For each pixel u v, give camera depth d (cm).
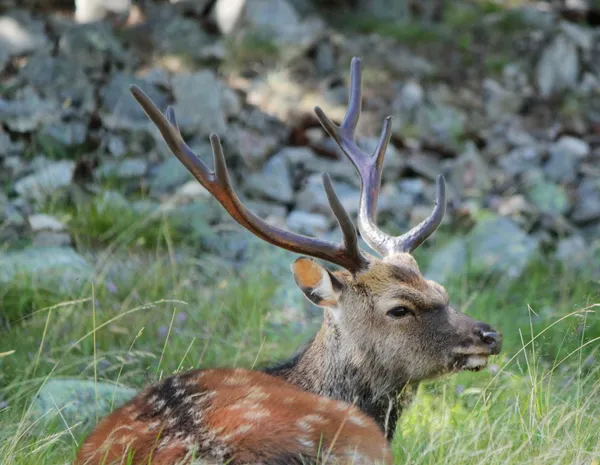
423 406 842
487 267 1298
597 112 1834
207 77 1510
